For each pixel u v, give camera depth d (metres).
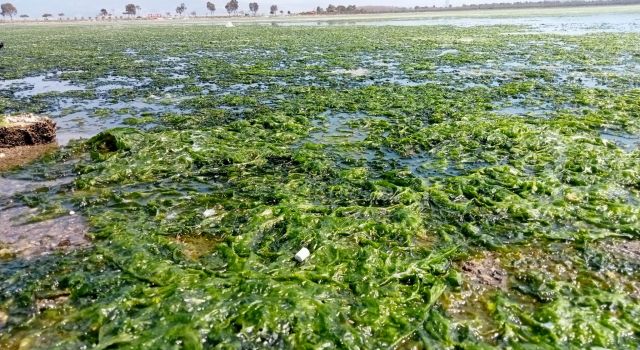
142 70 24.25
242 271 5.52
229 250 6.01
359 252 5.86
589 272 5.50
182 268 5.62
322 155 9.95
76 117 14.36
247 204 7.57
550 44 31.42
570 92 15.85
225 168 9.37
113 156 9.80
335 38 42.16
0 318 4.83
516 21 63.81
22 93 18.47
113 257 5.86
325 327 4.48
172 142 10.52
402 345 4.42
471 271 5.59
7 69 25.22
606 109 13.20
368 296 5.04
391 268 5.55
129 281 5.38
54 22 124.19
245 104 15.52
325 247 5.99
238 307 4.71
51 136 11.56
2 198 8.09
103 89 18.98
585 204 7.16
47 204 7.71
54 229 6.85
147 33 56.62
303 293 4.95
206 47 36.75
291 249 6.10
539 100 14.92
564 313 4.71
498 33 42.66
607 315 4.73
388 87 17.70
